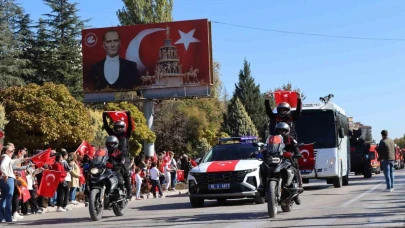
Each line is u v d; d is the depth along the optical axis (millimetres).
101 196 13602
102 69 35781
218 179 16578
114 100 35844
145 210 16938
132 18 48750
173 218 13180
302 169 21172
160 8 48938
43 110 29219
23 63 45469
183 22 34938
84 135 30406
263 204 16828
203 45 34656
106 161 13922
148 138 35469
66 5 49344
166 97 35000
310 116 23391
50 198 20078
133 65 35469
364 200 16000
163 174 28797
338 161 23234
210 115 52938
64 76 47938
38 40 48625
